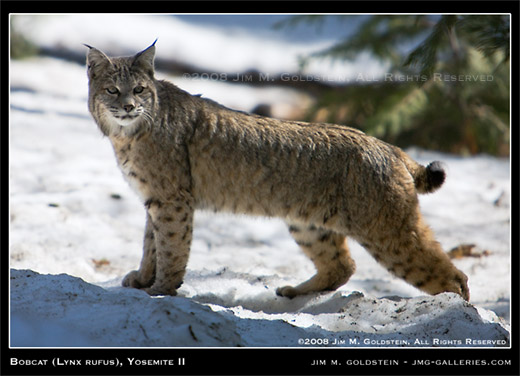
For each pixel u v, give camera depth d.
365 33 31.12
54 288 10.05
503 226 20.72
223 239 19.27
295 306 13.23
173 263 13.03
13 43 38.44
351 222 13.09
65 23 41.38
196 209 13.54
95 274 15.44
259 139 13.33
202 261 16.81
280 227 20.88
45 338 8.15
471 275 16.89
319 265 13.99
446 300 11.57
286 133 13.45
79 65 40.22
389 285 15.84
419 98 30.27
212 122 13.30
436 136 30.94
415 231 12.91
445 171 13.23
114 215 19.92
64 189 21.14
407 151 30.09
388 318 11.43
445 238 19.42
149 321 8.80
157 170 12.91
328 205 13.23
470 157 30.02
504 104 30.77
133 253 17.30
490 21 13.50
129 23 43.12
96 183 22.02
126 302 9.58
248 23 45.66
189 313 9.03
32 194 20.09
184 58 39.84
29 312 9.07
